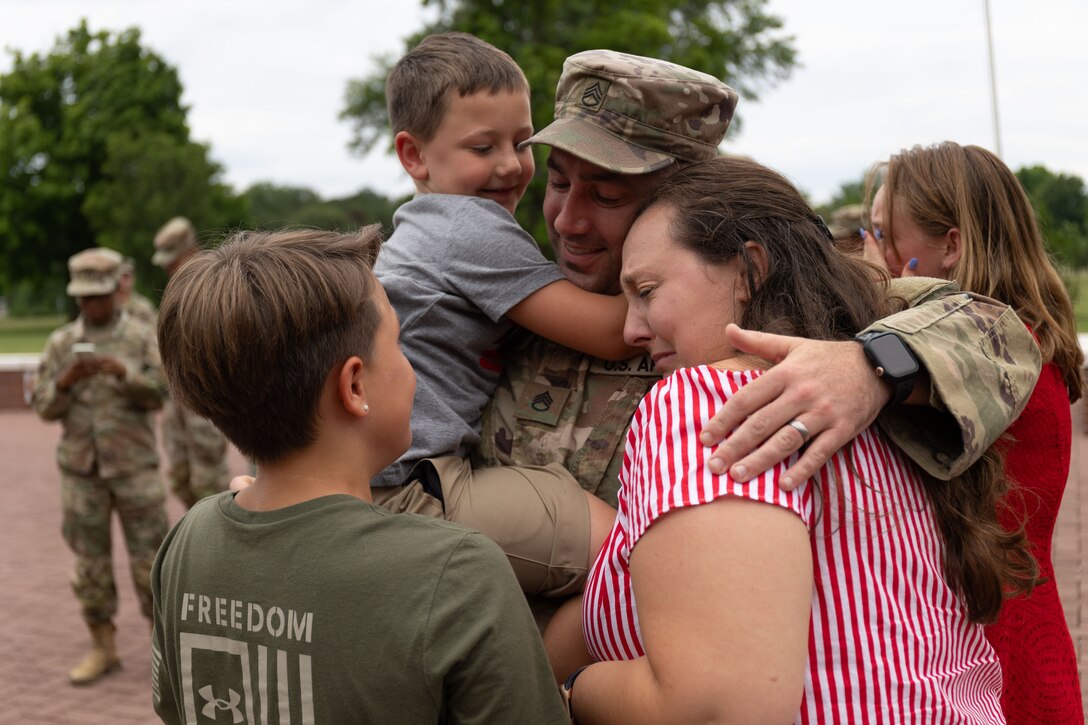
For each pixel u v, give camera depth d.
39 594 6.32
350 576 1.17
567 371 1.73
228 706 1.23
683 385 1.18
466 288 1.68
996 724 1.27
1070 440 2.11
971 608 1.29
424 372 1.69
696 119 1.60
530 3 19.78
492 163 1.92
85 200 45.19
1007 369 1.30
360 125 25.20
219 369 1.21
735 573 1.05
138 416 4.99
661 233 1.31
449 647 1.14
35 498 9.55
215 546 1.27
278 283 1.20
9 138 44.56
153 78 46.41
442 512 1.58
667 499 1.09
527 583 1.56
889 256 2.48
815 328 1.25
